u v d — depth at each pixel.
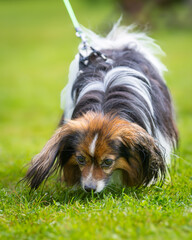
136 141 5.13
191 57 22.39
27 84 18.98
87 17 35.28
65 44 27.45
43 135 11.16
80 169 5.43
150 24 27.58
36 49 26.56
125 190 5.61
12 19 38.38
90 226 4.09
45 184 6.06
